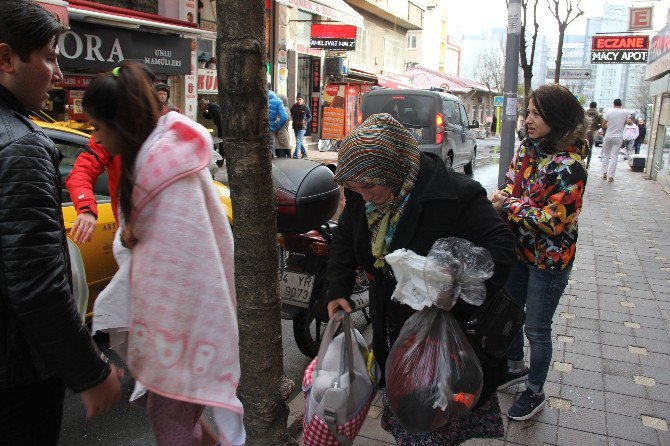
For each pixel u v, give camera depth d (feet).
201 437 6.96
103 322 6.31
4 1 5.41
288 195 11.51
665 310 16.22
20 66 5.53
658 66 43.96
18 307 4.91
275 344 7.48
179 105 39.37
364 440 9.93
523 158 9.78
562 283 9.95
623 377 12.26
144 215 5.75
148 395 6.31
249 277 7.18
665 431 10.32
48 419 5.88
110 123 5.71
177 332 5.78
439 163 6.93
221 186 16.02
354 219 7.49
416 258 6.50
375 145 6.37
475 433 7.58
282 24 56.34
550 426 10.43
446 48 156.46
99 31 29.25
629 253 22.66
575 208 9.21
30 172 5.03
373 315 7.50
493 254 6.61
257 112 6.71
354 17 54.19
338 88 67.51
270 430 7.59
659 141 45.83
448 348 6.53
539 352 10.28
